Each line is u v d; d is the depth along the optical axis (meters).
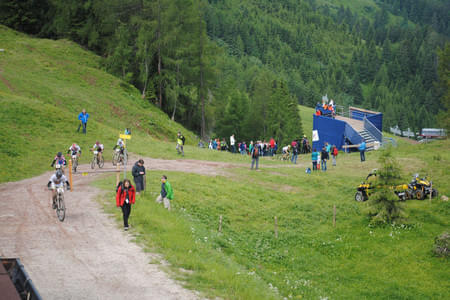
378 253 20.19
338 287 17.02
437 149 39.34
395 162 23.95
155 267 11.66
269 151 49.09
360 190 27.47
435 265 18.39
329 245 21.69
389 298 15.97
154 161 34.53
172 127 55.91
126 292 9.87
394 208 23.44
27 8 73.44
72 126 39.81
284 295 14.76
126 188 14.63
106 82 59.38
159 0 61.88
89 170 28.81
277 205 26.28
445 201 24.83
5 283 5.80
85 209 17.47
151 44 61.53
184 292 10.16
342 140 49.09
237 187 28.16
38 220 15.72
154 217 16.92
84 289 9.84
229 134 82.00
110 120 48.38
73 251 12.43
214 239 18.09
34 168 28.36
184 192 24.55
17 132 34.34
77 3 71.25
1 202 18.88
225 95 102.06
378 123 53.00
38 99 45.75
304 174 33.56
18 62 55.97
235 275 12.44
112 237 14.03
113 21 66.31
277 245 21.45
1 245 12.65
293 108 92.75
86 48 71.31
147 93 61.75
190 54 64.38
